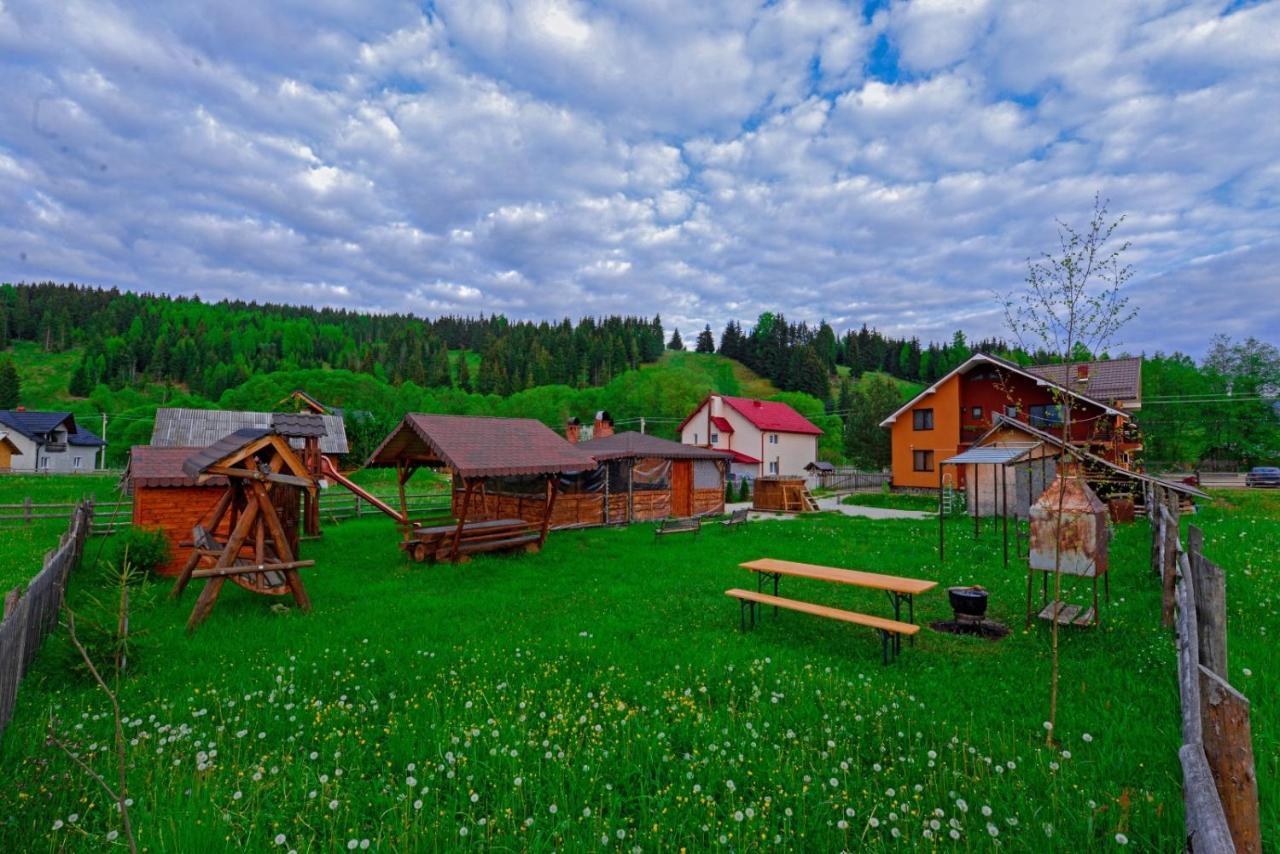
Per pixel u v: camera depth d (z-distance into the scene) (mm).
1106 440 23781
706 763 4652
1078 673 6379
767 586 11516
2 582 11320
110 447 65375
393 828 3904
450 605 10133
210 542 10320
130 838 3012
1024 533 17438
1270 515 19594
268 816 3994
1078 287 5520
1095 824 3725
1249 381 56219
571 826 3934
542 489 20266
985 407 31891
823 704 5781
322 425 10875
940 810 3758
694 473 26469
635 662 7219
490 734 5121
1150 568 11039
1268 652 5977
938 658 7203
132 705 5930
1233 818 2812
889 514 26391
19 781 4320
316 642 8117
